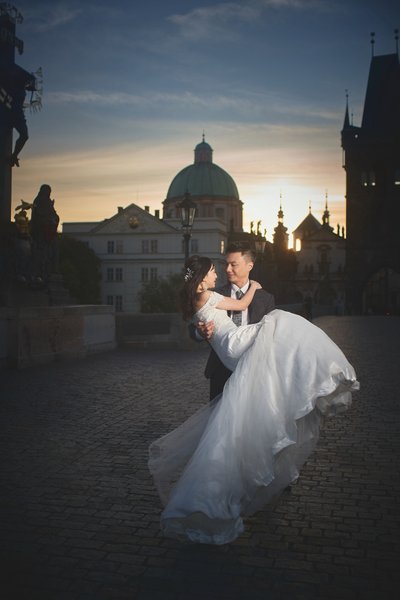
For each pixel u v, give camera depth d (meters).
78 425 6.75
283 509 4.18
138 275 79.38
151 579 3.16
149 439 6.13
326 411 4.22
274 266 49.69
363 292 72.38
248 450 3.72
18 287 13.99
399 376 10.74
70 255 73.06
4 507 4.20
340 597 2.97
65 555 3.45
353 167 72.75
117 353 15.09
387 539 3.67
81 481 4.79
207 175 102.62
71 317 13.80
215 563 3.35
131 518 4.02
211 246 77.75
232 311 4.55
